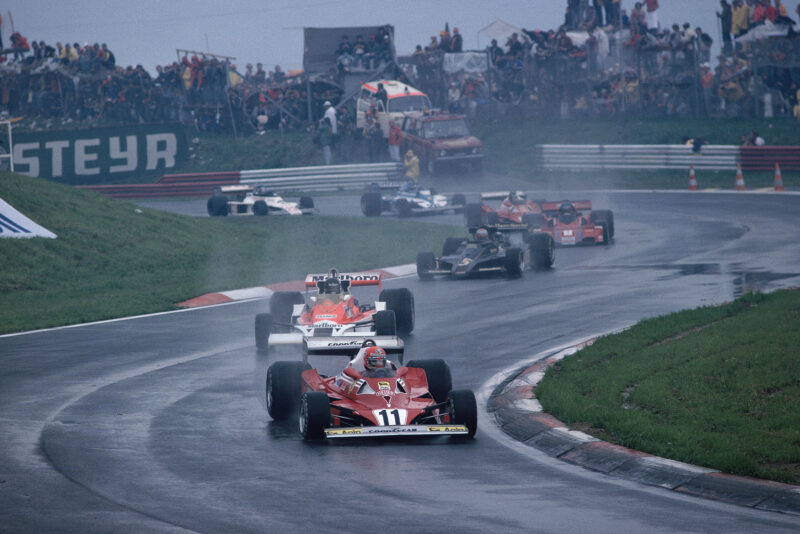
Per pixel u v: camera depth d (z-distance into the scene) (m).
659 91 195.88
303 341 49.84
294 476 32.47
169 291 90.69
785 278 77.81
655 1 192.75
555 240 113.38
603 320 64.56
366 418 37.19
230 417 42.59
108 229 121.19
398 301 62.75
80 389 49.06
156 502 29.12
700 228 123.75
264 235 133.12
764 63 183.12
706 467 32.00
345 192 193.38
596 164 189.25
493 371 51.06
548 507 28.69
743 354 46.06
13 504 28.80
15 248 105.50
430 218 151.12
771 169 173.25
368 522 27.00
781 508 28.41
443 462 34.62
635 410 39.22
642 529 26.42
